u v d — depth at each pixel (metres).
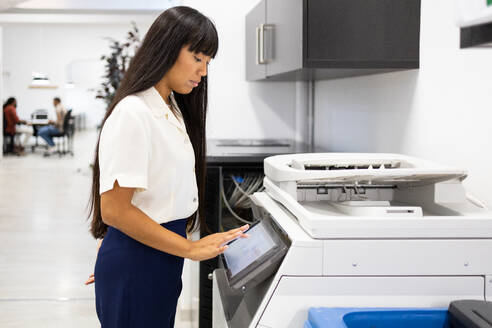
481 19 0.69
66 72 15.84
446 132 1.87
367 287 1.22
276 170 1.54
